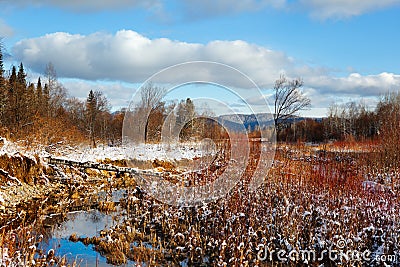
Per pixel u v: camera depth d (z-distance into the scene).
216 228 9.39
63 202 13.59
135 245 9.05
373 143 21.61
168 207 11.50
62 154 20.42
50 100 37.31
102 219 11.40
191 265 7.88
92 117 38.41
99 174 18.88
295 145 23.47
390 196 10.62
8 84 28.77
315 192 11.13
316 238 8.25
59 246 8.73
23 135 19.38
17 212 11.92
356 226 8.38
